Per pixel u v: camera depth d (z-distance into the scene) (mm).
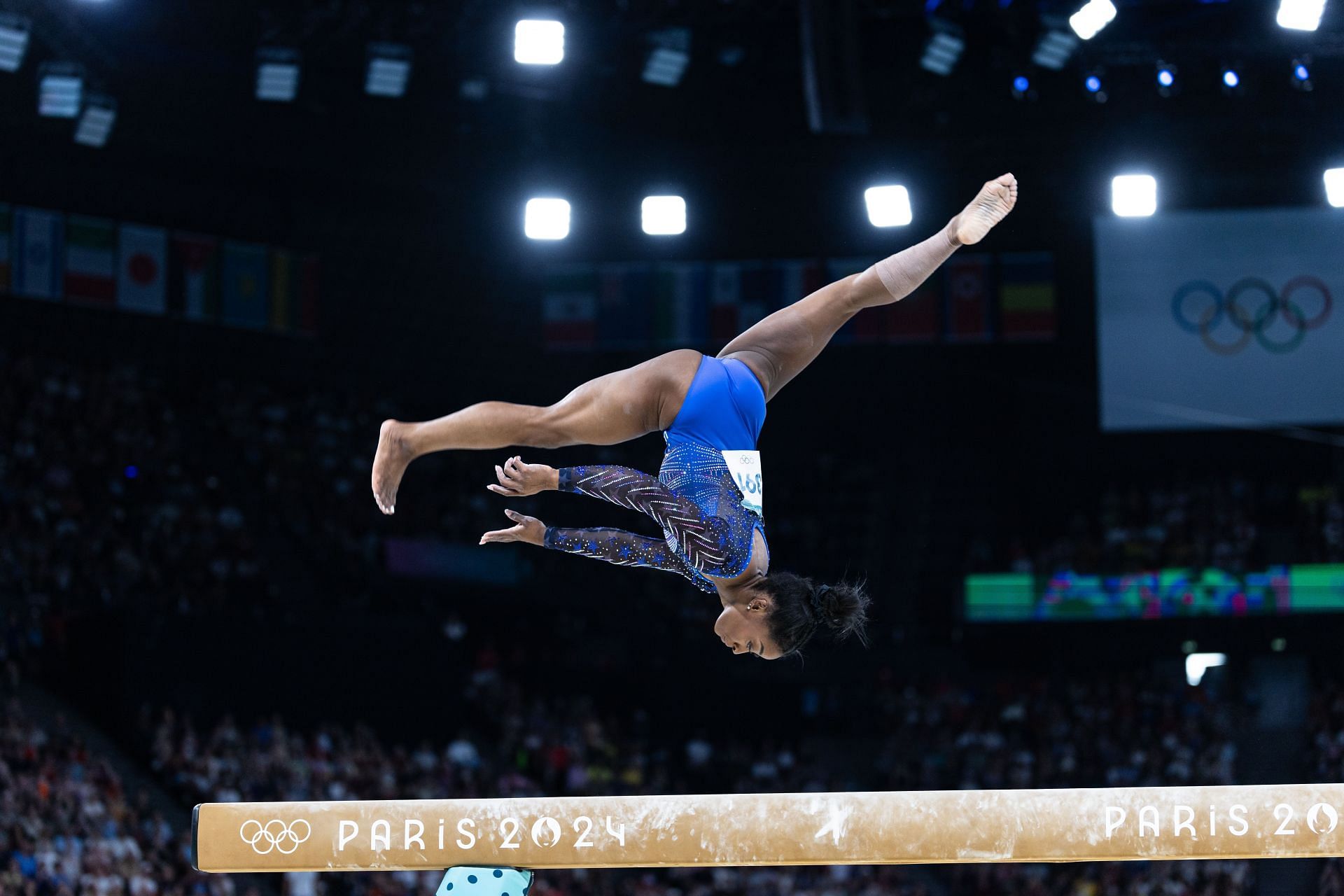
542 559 36188
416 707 28750
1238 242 34531
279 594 29625
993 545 39000
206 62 30391
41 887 19703
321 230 36219
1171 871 27766
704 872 27406
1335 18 24031
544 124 31719
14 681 24406
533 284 38438
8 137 31156
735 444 6750
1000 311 35594
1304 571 33469
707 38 28297
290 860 6730
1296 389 33938
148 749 24453
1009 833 6480
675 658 35969
